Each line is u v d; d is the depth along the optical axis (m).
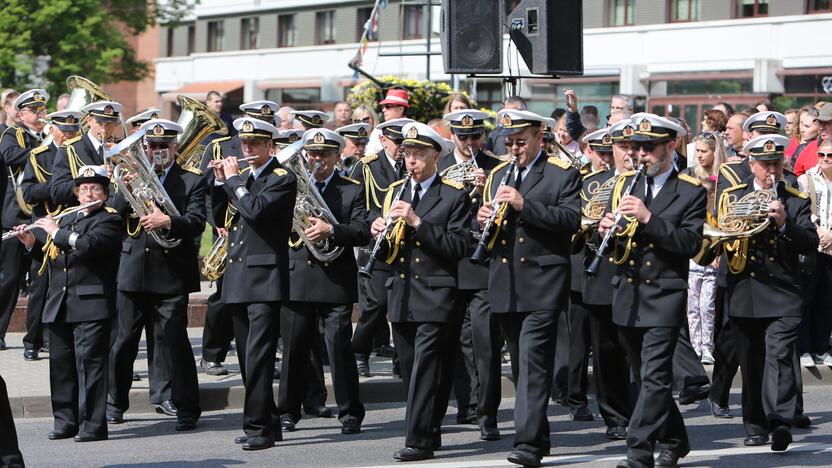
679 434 21.88
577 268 26.58
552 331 22.09
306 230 24.59
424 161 23.00
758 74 90.62
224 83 130.75
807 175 31.03
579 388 27.00
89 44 95.62
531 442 21.86
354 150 30.14
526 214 21.67
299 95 122.94
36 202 29.58
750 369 24.11
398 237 22.84
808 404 29.06
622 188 22.16
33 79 93.31
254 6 128.12
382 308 30.06
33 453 23.55
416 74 106.50
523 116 22.19
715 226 23.27
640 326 21.38
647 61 96.81
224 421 27.05
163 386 26.81
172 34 140.00
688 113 94.69
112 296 24.66
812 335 31.94
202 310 38.59
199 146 28.53
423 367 22.80
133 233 25.72
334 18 120.38
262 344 23.80
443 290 22.72
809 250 23.66
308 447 24.17
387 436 25.33
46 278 31.55
